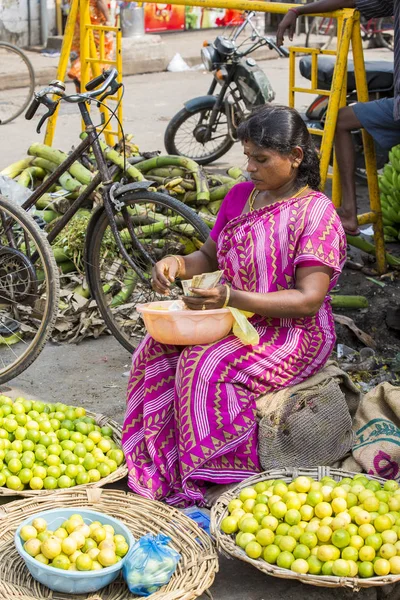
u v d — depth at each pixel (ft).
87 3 19.58
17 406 10.75
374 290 16.63
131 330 14.19
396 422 11.28
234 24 48.70
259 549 8.63
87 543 8.72
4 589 8.39
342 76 15.56
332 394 10.41
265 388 10.12
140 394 10.55
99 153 13.12
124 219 13.32
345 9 15.40
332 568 8.40
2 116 31.76
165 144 25.12
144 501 9.66
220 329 9.75
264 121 9.57
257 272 9.95
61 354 14.02
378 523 8.70
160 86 37.78
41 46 42.86
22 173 17.37
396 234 19.29
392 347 14.96
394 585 9.40
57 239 15.80
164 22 48.34
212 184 17.34
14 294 13.69
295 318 10.05
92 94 12.94
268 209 9.94
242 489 9.53
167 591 8.36
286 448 10.19
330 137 15.88
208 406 9.74
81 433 10.66
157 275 10.61
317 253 9.60
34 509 9.50
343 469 10.14
